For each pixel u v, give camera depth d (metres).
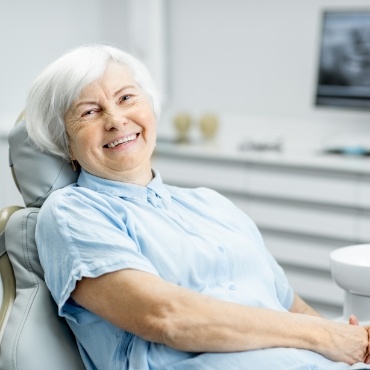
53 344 1.88
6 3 4.77
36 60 5.02
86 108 1.94
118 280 1.72
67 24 5.17
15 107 4.93
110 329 1.83
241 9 4.82
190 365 1.75
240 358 1.74
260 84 4.82
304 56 4.65
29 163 2.02
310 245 4.09
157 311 1.70
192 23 5.01
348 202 3.94
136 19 4.91
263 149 4.36
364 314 2.14
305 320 1.81
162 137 4.86
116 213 1.88
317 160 3.98
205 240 1.95
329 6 4.51
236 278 1.97
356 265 2.08
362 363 1.83
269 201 4.18
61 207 1.84
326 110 4.59
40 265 1.95
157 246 1.87
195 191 2.17
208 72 5.00
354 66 4.24
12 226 1.97
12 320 1.89
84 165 1.99
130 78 2.01
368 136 4.29
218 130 4.80
